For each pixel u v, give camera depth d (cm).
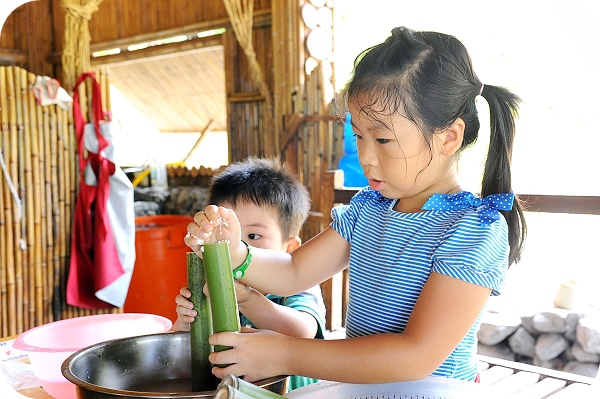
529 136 399
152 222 366
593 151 387
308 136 347
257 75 370
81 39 315
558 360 255
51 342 128
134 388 92
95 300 319
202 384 86
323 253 114
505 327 262
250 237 150
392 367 83
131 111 564
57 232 312
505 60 400
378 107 90
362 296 105
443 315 87
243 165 165
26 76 295
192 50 441
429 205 99
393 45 93
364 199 114
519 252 107
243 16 365
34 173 301
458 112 94
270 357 82
